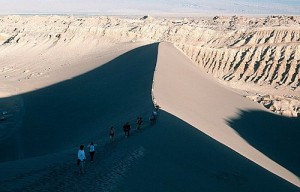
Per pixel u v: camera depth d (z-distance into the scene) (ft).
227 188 87.56
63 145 162.71
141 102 168.96
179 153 101.35
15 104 265.34
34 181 79.77
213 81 279.49
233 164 104.17
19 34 507.30
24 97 280.72
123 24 496.64
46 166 91.15
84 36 463.42
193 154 102.94
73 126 191.52
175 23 516.73
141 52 318.24
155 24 470.80
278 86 354.95
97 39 453.17
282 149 174.29
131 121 135.44
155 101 159.22
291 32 414.82
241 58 389.60
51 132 193.06
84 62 364.99
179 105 170.81
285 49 385.70
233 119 191.62
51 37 480.64
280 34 415.23
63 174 84.23
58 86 292.40
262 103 274.57
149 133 112.27
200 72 290.56
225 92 252.42
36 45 473.67
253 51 392.27
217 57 391.24
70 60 402.52
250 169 105.19
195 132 122.72
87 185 78.13
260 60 383.86
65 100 247.29
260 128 198.39
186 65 280.92
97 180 80.48
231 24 517.55
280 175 119.34
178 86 210.59
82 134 166.50
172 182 83.82
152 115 123.13
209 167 97.35
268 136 190.90
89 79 285.02
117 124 141.79
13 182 78.95
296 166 153.79
